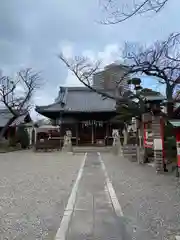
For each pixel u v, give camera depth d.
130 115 19.16
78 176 10.34
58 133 38.12
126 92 18.73
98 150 27.83
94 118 36.56
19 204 6.12
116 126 36.44
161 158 10.99
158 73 13.77
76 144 35.03
